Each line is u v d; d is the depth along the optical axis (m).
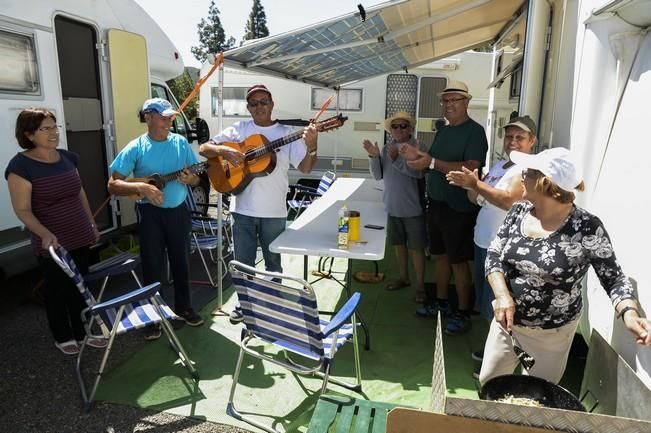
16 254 3.71
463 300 3.33
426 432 1.39
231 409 2.46
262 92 3.29
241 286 2.33
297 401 2.61
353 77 6.15
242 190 3.33
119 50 4.75
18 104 3.65
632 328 1.59
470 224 3.16
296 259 5.06
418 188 3.64
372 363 2.98
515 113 4.12
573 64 2.79
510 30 4.56
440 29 4.29
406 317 3.61
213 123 7.59
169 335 2.90
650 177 1.80
